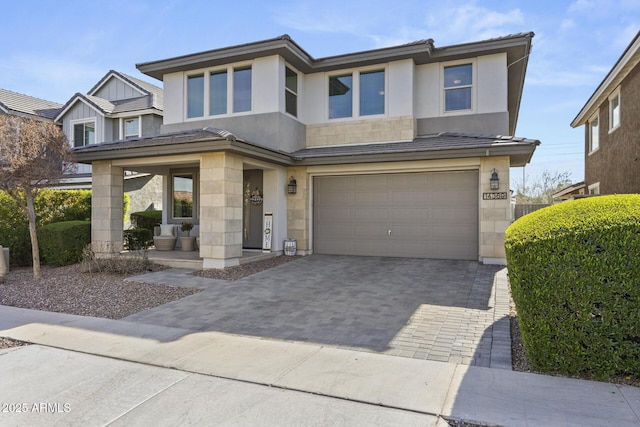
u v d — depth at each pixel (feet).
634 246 11.85
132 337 17.33
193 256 37.06
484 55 37.37
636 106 39.65
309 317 19.89
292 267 33.04
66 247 35.70
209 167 32.22
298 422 10.38
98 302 23.52
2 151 27.55
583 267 12.32
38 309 22.48
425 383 12.46
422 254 36.27
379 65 39.70
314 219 40.01
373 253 37.91
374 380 12.73
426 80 39.34
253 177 42.63
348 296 23.77
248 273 30.76
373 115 39.96
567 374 12.87
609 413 10.44
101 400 11.76
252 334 17.60
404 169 36.17
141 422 10.52
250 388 12.39
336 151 37.55
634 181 40.24
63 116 62.59
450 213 35.40
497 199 32.73
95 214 37.04
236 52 38.52
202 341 16.70
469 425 10.21
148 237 46.62
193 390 12.32
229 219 32.30
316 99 42.27
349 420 10.44
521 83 42.78
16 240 36.24
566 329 12.65
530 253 12.96
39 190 35.24
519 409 10.76
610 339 12.26
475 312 20.26
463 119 37.99
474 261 34.35
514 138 32.42
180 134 35.32
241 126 39.63
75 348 16.08
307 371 13.52
